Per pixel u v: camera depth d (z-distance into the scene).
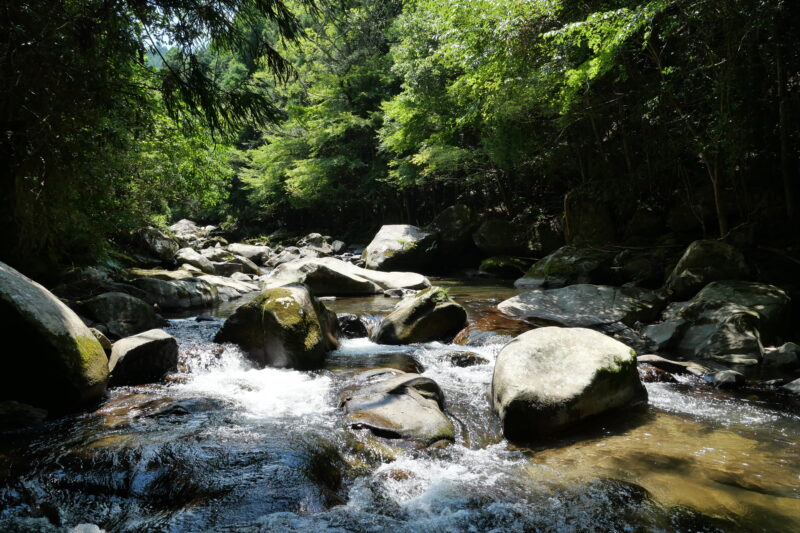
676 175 11.88
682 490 3.06
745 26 7.54
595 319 7.77
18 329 3.87
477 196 20.98
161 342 5.27
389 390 4.46
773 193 9.91
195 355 5.72
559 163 15.25
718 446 3.75
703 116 9.62
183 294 10.59
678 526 2.67
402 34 16.94
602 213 13.27
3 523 2.56
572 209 13.73
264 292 6.36
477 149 16.95
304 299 6.32
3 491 2.82
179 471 2.96
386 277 12.85
